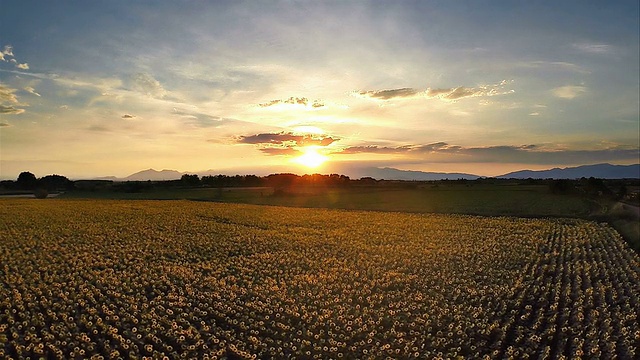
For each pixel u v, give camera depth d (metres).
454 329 18.28
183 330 17.66
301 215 60.09
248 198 93.62
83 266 28.11
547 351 15.85
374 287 24.31
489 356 15.70
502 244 37.44
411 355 16.02
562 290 23.67
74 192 112.38
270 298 22.19
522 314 20.09
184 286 24.27
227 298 22.20
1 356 15.19
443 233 43.62
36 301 20.67
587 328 18.05
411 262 30.33
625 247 35.88
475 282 25.30
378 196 96.81
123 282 24.50
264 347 16.53
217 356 15.79
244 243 37.56
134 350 16.08
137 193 107.75
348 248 35.41
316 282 25.09
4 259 29.33
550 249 35.19
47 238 38.06
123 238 38.94
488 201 83.88
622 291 23.09
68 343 16.45
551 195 96.94
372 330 18.16
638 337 16.97
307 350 16.47
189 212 61.84
